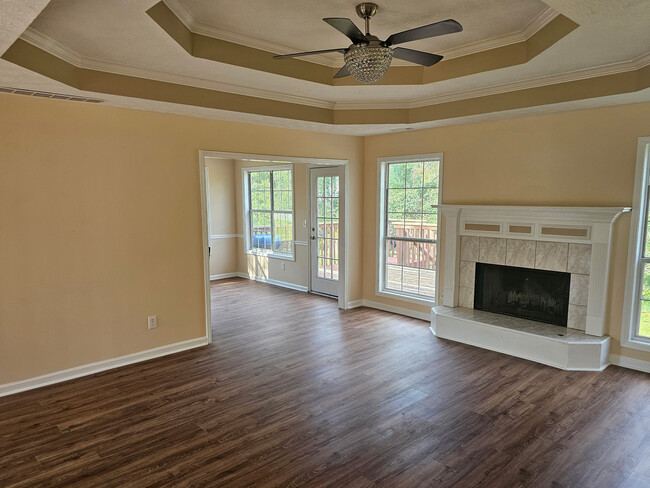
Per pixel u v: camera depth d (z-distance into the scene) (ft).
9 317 11.78
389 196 19.75
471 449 9.30
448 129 16.93
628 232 13.00
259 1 8.77
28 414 10.85
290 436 9.84
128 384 12.54
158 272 14.43
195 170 14.93
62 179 12.32
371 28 10.21
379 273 20.29
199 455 9.15
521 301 15.76
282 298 22.74
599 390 11.94
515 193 15.30
